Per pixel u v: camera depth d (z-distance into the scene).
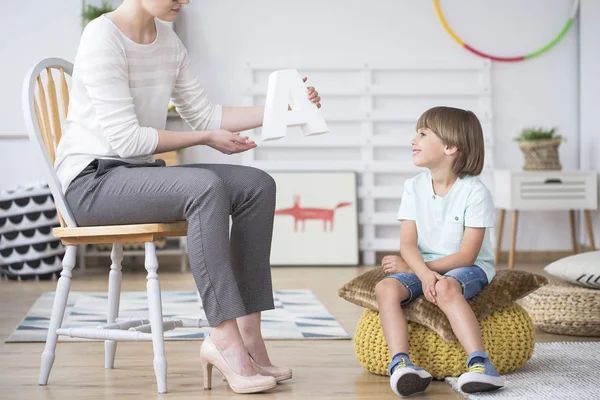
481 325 2.52
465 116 2.66
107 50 2.38
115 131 2.38
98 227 2.40
